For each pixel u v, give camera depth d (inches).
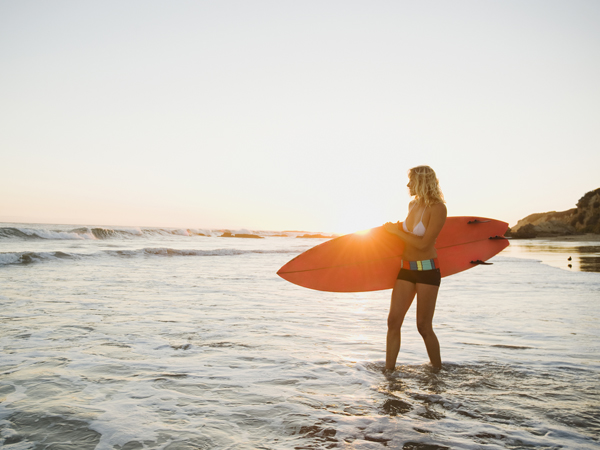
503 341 157.2
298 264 142.9
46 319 184.2
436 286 118.0
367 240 137.5
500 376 115.4
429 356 122.4
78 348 138.6
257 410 89.5
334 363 126.3
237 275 409.1
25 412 85.8
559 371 120.3
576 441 75.7
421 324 120.0
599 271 493.0
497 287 337.1
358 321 197.8
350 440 75.7
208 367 120.0
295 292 301.7
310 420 84.6
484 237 142.1
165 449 71.2
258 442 74.4
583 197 2372.0
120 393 98.4
